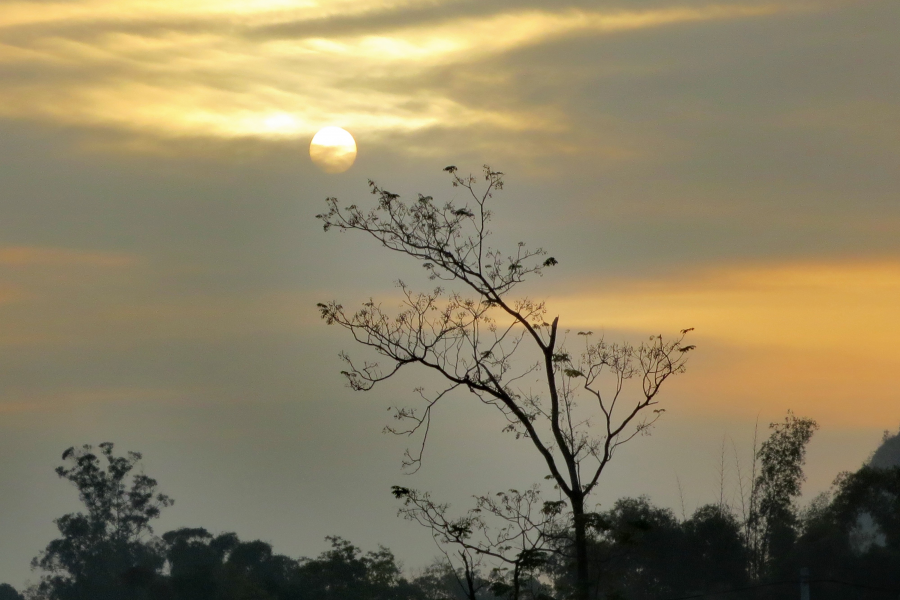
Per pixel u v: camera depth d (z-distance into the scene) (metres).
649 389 46.28
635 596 81.12
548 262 46.94
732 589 80.81
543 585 40.94
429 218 46.69
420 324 46.28
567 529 39.91
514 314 46.28
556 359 45.91
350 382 46.19
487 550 38.84
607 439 45.31
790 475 88.56
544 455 44.34
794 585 81.50
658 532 79.12
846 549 86.12
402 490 39.03
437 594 78.06
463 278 46.94
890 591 79.56
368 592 86.69
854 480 87.69
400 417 44.91
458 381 45.75
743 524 87.94
